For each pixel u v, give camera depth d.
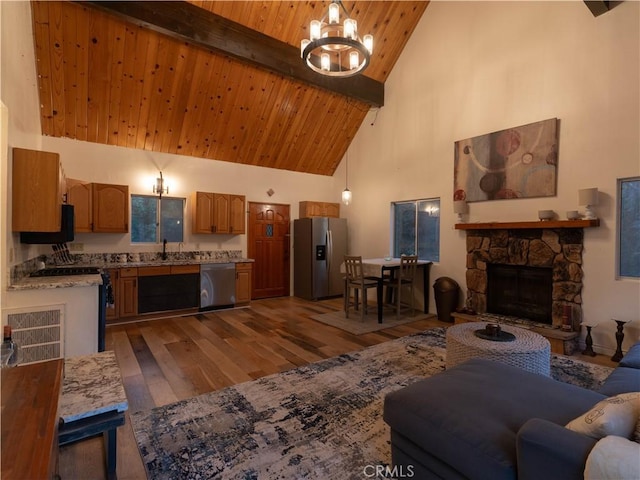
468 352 2.41
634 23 3.33
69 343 2.82
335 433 2.05
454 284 4.79
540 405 1.44
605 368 3.06
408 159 5.68
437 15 5.20
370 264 4.89
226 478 1.67
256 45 4.53
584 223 3.48
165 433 2.04
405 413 1.48
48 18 3.57
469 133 4.78
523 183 4.14
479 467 1.19
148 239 5.27
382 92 6.05
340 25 2.75
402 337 3.99
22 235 3.12
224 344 3.71
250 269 5.70
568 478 0.97
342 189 7.06
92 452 1.88
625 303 3.38
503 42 4.39
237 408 2.34
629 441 0.93
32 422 0.89
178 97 4.75
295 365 3.12
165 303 4.84
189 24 3.98
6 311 2.57
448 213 5.06
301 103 5.64
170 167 5.38
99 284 2.95
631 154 3.34
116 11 3.53
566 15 3.80
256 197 6.30
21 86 3.04
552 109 3.92
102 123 4.62
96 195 4.55
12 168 2.64
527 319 4.13
